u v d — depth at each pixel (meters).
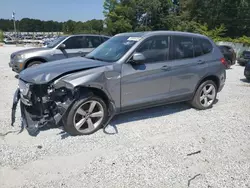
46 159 3.17
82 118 3.82
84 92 3.74
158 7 38.28
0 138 3.66
